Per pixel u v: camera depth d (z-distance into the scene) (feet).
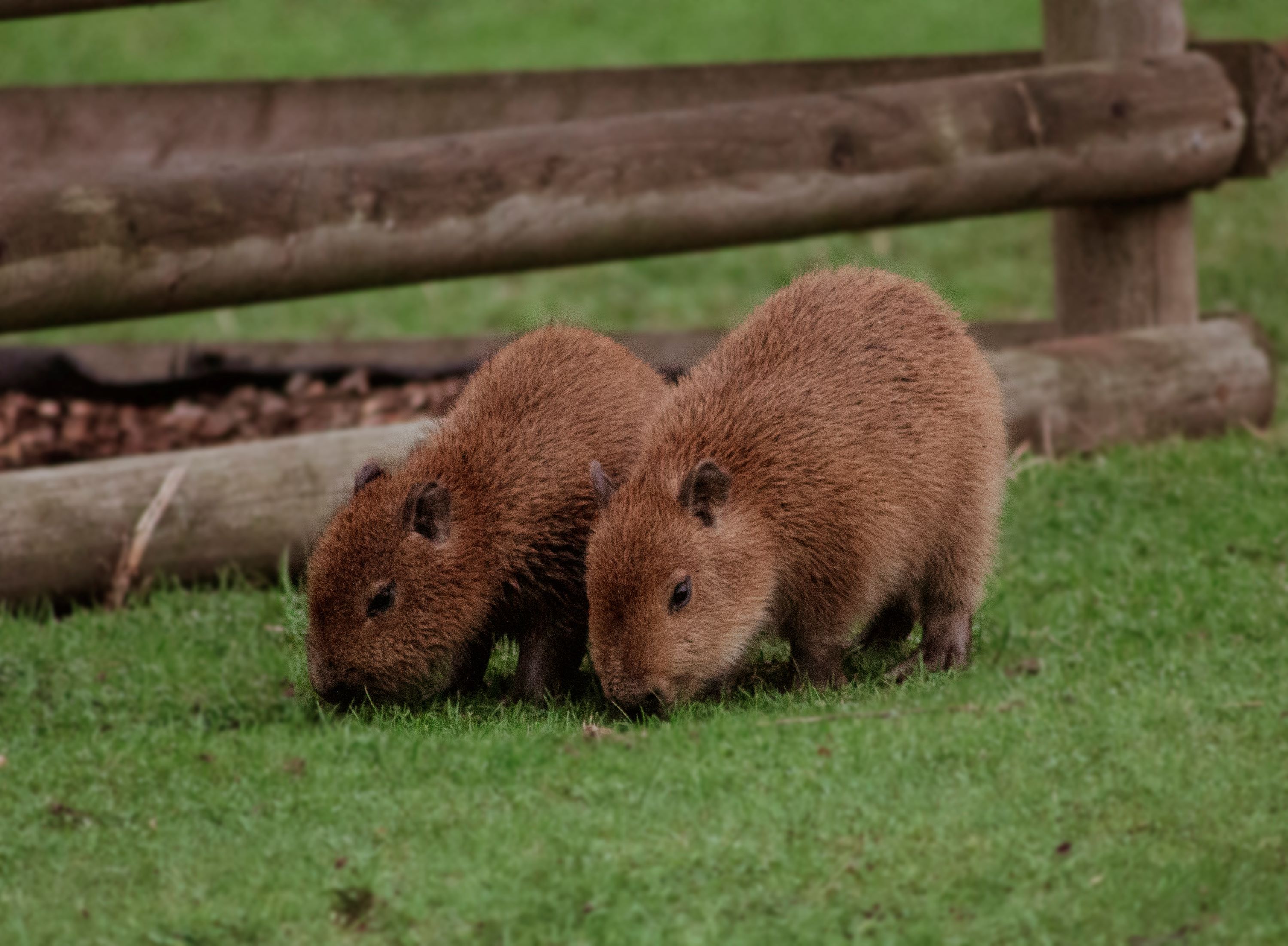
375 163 82.74
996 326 105.91
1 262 74.90
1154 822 42.27
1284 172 147.95
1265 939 36.65
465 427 60.90
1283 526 75.41
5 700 61.72
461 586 58.03
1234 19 195.62
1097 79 94.43
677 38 210.79
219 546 75.51
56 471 74.74
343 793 47.42
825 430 57.31
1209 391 93.50
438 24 222.48
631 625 53.88
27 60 203.10
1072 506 81.97
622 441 60.90
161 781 50.44
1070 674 57.26
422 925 39.32
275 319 143.33
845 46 202.69
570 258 87.20
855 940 37.52
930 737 48.29
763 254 150.92
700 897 39.73
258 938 39.34
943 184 91.56
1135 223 99.09
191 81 110.52
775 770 46.50
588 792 46.01
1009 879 39.88
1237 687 52.70
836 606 58.49
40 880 43.21
